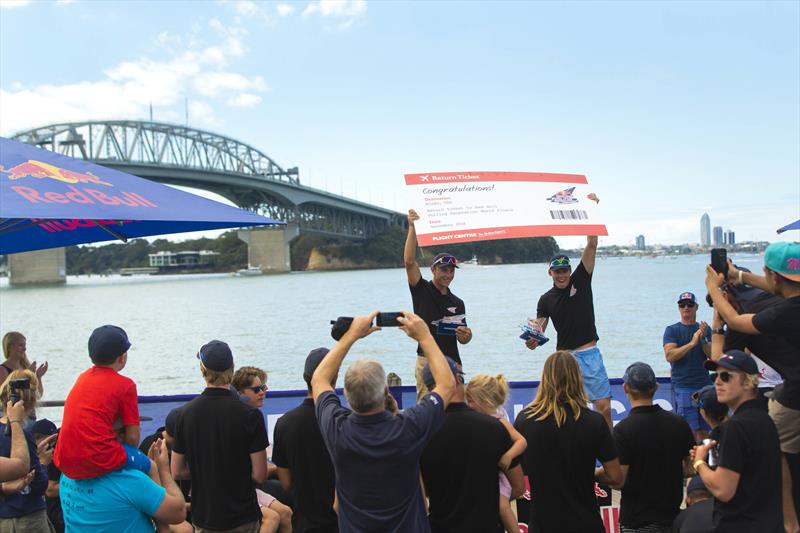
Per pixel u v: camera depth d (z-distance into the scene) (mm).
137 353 23547
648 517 3672
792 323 3277
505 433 3189
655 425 3639
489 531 3102
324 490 3527
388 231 178625
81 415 3168
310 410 3574
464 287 64250
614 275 88938
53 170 3693
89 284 114250
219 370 3607
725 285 3922
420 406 2736
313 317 38344
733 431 2881
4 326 36469
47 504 4441
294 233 132500
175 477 3730
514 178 5156
